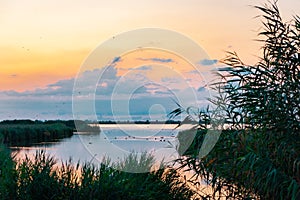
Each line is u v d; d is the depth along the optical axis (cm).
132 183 995
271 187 866
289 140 889
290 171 895
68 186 946
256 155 884
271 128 911
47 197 936
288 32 950
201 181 1027
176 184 1035
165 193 1017
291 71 918
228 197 955
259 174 873
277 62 925
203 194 1020
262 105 923
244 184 938
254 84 937
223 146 988
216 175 967
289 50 925
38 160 1007
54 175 973
